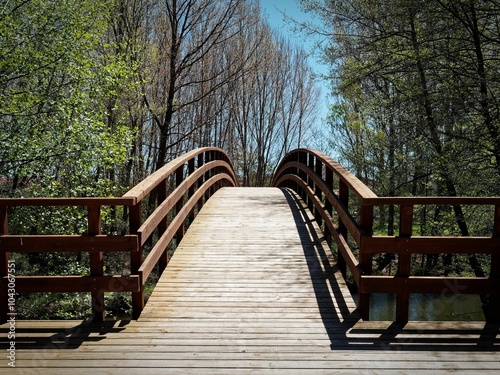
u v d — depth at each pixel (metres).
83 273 7.88
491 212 8.52
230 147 33.28
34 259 8.74
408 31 9.27
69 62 7.69
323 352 3.08
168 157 18.59
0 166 7.13
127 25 14.73
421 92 9.04
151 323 3.60
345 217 4.40
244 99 33.38
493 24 8.51
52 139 7.27
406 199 3.55
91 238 3.57
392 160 12.41
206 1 15.69
